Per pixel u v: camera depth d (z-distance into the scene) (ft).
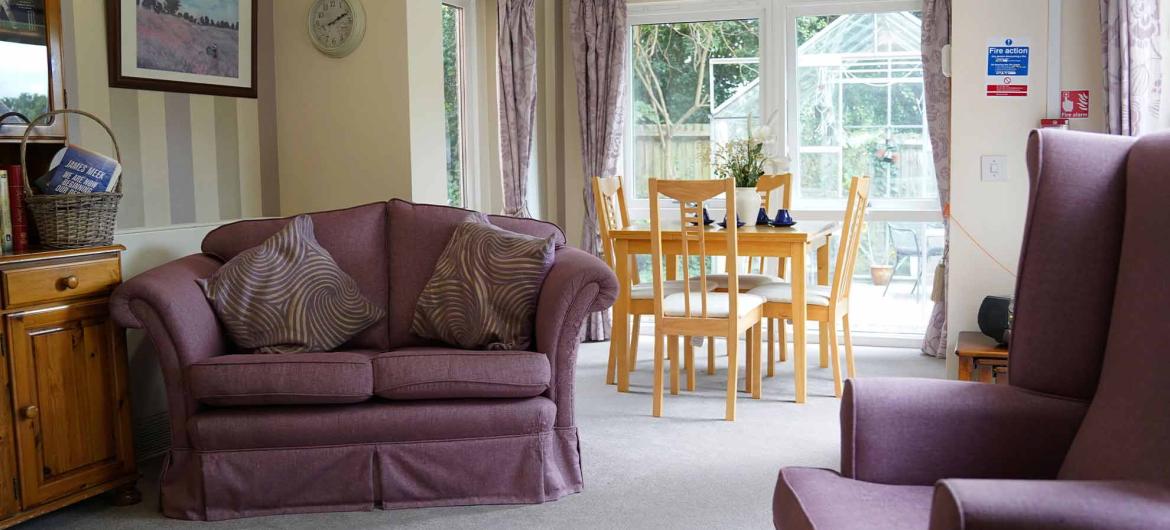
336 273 12.17
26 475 9.81
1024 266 7.05
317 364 10.53
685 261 14.61
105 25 12.89
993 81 13.60
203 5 14.17
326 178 15.51
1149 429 5.78
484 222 12.83
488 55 19.95
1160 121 12.34
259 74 15.37
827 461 12.32
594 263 11.35
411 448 10.73
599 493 11.26
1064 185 6.91
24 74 10.74
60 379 10.19
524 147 19.52
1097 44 13.16
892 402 6.89
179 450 10.66
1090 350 6.72
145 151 13.51
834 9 19.58
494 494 10.91
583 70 20.59
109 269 10.73
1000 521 4.77
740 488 11.34
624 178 21.40
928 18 18.30
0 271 9.54
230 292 11.39
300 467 10.58
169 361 10.56
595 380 17.16
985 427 6.78
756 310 15.34
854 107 19.75
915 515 6.08
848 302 16.46
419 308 12.30
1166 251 6.15
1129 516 4.78
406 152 14.96
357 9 14.99
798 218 20.12
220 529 10.25
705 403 15.43
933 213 19.24
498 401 10.93
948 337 14.12
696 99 20.79
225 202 14.83
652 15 20.80
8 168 10.15
